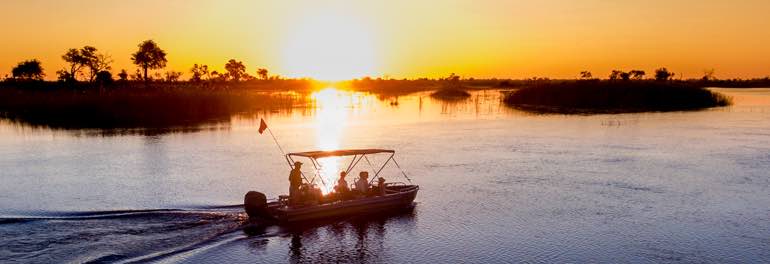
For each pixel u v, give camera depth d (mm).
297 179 20750
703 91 84562
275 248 17953
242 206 22406
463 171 30109
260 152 36562
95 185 26594
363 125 53875
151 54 106562
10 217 20453
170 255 17031
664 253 17688
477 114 67688
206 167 31188
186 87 91062
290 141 41906
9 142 41812
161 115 60219
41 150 37719
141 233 18719
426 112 70750
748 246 18312
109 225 19531
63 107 58094
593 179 28109
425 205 23078
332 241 18672
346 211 21109
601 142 41719
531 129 50375
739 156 34969
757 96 113125
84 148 38531
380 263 16938
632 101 80375
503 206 22984
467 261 17062
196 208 22062
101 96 61781
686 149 38062
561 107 79562
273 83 190125
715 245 18422
